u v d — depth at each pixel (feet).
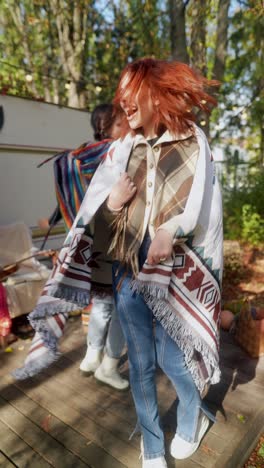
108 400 6.81
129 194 4.46
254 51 25.17
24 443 5.82
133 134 4.68
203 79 4.31
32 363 4.99
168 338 4.69
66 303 5.12
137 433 5.95
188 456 5.36
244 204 22.84
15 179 12.39
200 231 4.43
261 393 6.94
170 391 6.98
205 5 19.89
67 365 8.02
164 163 4.32
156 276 4.22
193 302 4.52
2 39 26.32
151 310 4.71
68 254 4.81
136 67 4.18
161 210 4.32
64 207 6.68
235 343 9.00
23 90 26.40
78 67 26.73
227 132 33.96
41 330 5.00
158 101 4.09
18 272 10.59
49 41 27.32
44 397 6.95
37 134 12.81
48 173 13.37
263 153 34.09
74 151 6.70
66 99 29.91
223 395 6.89
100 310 6.96
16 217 12.58
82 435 5.95
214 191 4.46
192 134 4.33
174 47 19.67
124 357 8.18
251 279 15.94
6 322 8.81
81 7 24.80
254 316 9.04
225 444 5.64
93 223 5.27
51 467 5.35
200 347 4.55
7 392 7.14
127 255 4.54
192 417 5.21
